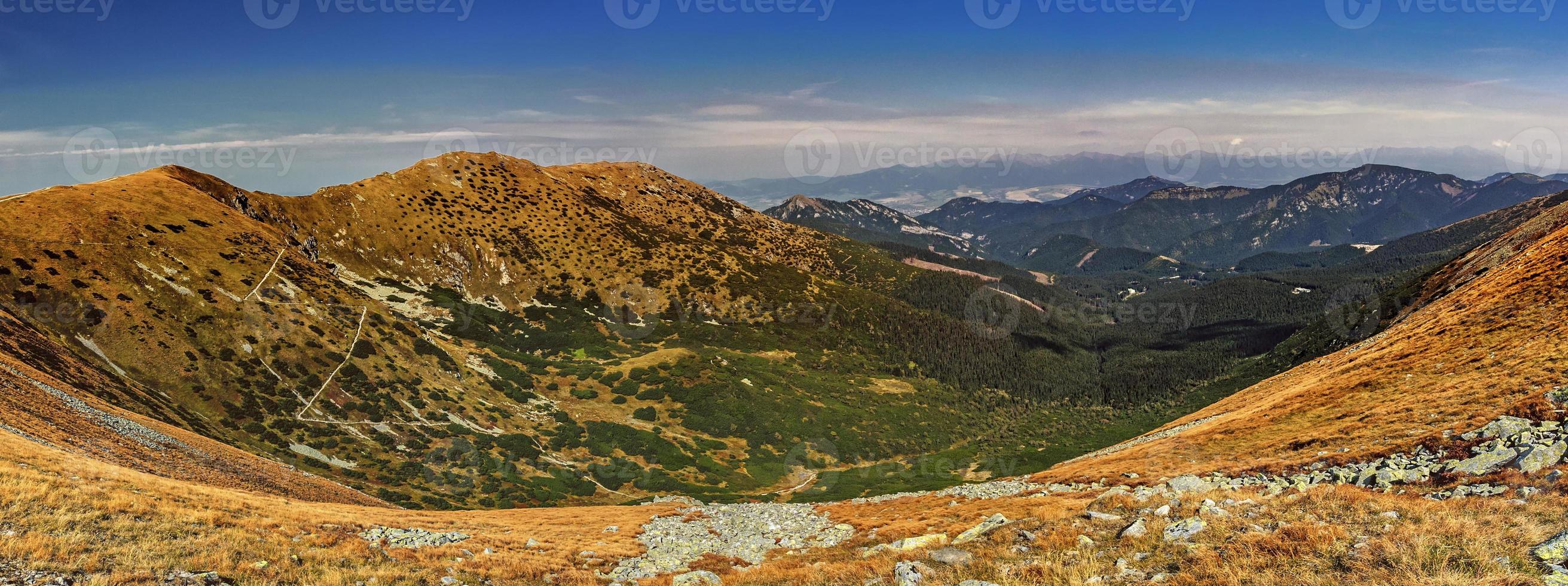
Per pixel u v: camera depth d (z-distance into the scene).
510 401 135.62
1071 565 19.17
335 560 24.45
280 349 106.81
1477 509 18.00
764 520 51.03
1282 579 15.60
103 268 102.06
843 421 175.62
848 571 23.39
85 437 44.28
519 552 32.53
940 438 188.62
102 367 83.50
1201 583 16.19
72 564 18.48
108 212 115.31
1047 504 44.16
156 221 121.56
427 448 101.50
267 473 58.88
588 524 47.53
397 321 140.38
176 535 22.94
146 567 19.45
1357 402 59.59
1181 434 82.19
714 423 152.62
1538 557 14.46
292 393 99.56
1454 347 65.19
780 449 151.00
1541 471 21.34
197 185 164.38
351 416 100.50
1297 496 21.88
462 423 114.31
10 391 46.12
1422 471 28.61
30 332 76.25
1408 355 71.38
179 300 104.81
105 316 93.44
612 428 136.75
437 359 134.88
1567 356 43.62
